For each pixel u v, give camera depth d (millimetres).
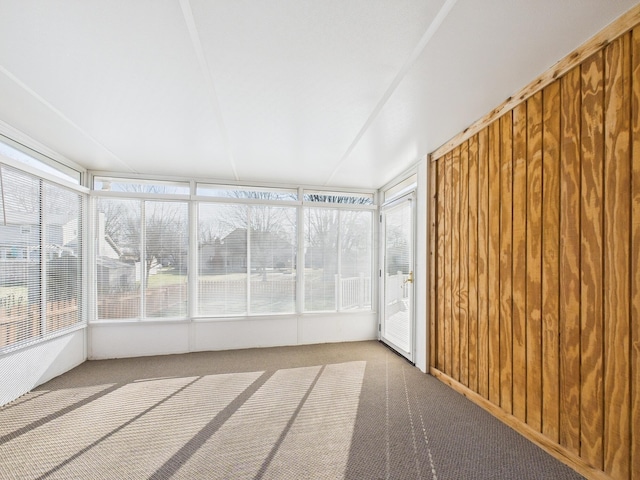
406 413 2408
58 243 3213
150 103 2193
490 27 1464
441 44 1583
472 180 2635
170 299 4000
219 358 3746
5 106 2230
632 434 1431
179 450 1959
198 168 3807
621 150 1479
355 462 1851
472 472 1758
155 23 1425
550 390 1876
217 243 4199
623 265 1472
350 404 2562
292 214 4492
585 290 1656
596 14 1411
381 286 4590
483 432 2139
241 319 4176
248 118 2436
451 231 2945
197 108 2268
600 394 1574
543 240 1930
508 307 2221
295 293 4441
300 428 2209
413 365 3512
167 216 4039
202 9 1341
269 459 1878
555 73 1790
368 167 3768
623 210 1473
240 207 4301
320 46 1591
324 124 2547
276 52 1639
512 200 2186
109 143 2980
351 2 1309
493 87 2029
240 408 2498
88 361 3625
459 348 2809
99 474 1746
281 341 4312
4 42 1550
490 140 2410
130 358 3738
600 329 1575
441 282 3109
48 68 1778
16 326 2668
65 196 3338
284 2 1306
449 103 2227
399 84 1970
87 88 1996
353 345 4332
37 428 2201
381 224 4645
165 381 3039
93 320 3729
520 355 2111
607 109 1541
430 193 3297
